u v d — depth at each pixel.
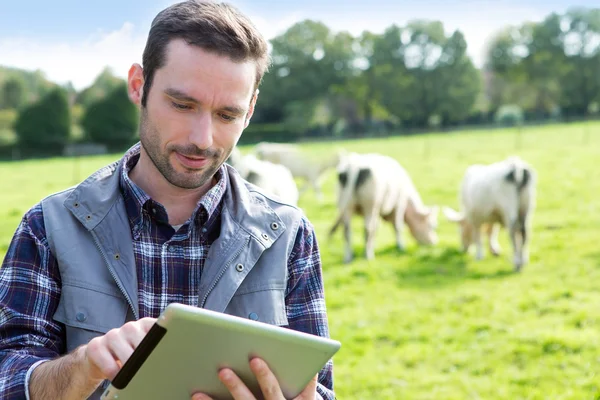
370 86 71.38
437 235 14.68
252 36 1.61
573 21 73.38
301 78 70.81
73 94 55.41
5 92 55.00
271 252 1.74
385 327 8.38
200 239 1.73
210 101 1.55
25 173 27.69
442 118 70.38
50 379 1.45
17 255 1.64
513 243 11.34
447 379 6.67
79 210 1.67
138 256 1.69
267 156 20.39
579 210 15.44
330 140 44.00
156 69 1.58
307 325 1.75
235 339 1.35
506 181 11.34
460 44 71.56
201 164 1.60
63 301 1.63
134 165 1.83
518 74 75.25
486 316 8.70
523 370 6.80
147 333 1.29
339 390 6.46
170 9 1.61
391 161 13.47
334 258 12.59
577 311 8.66
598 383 6.33
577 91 72.12
